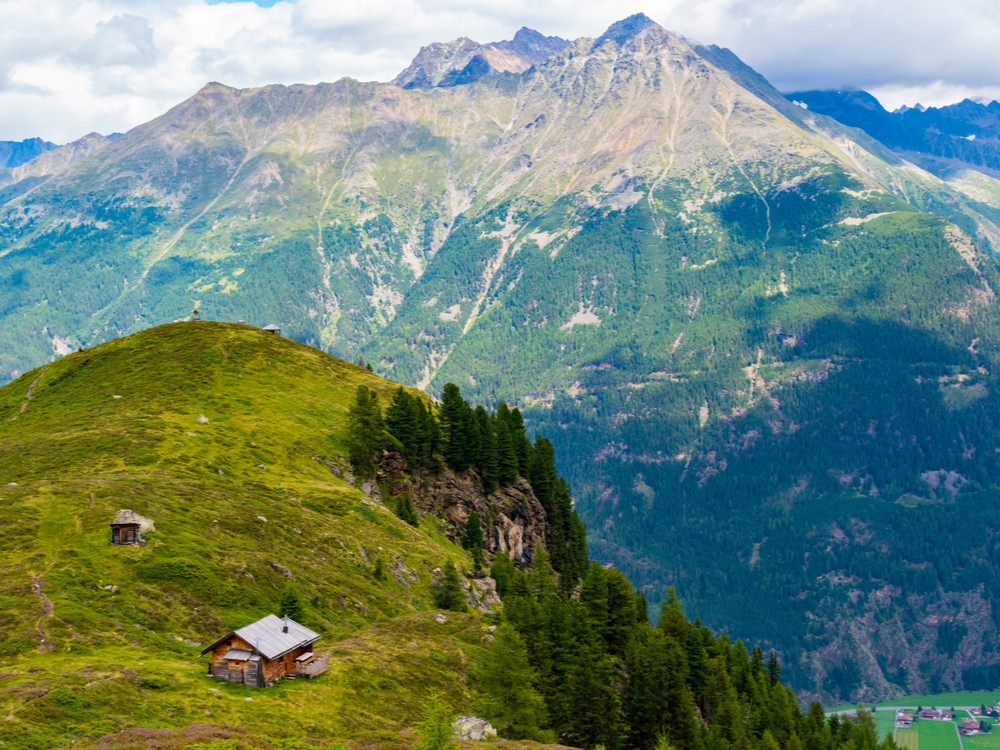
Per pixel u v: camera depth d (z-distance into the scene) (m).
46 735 55.50
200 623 83.00
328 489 136.00
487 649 98.06
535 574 153.75
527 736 82.62
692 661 133.00
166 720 61.72
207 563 93.19
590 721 94.69
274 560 101.50
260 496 122.00
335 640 90.94
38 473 118.12
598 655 108.56
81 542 89.06
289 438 153.12
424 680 85.44
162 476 115.69
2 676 62.50
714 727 119.75
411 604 113.31
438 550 135.00
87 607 77.69
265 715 66.94
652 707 101.00
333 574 108.25
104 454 125.50
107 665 67.12
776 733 147.88
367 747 65.25
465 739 73.75
